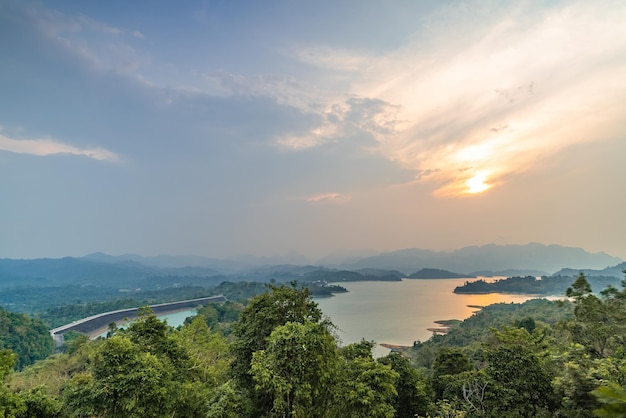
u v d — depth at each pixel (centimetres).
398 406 2950
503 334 3397
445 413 2398
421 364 6575
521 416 2067
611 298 2905
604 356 2769
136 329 2322
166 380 2012
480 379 2642
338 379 2230
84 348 5906
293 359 2078
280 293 2623
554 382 2023
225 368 2930
